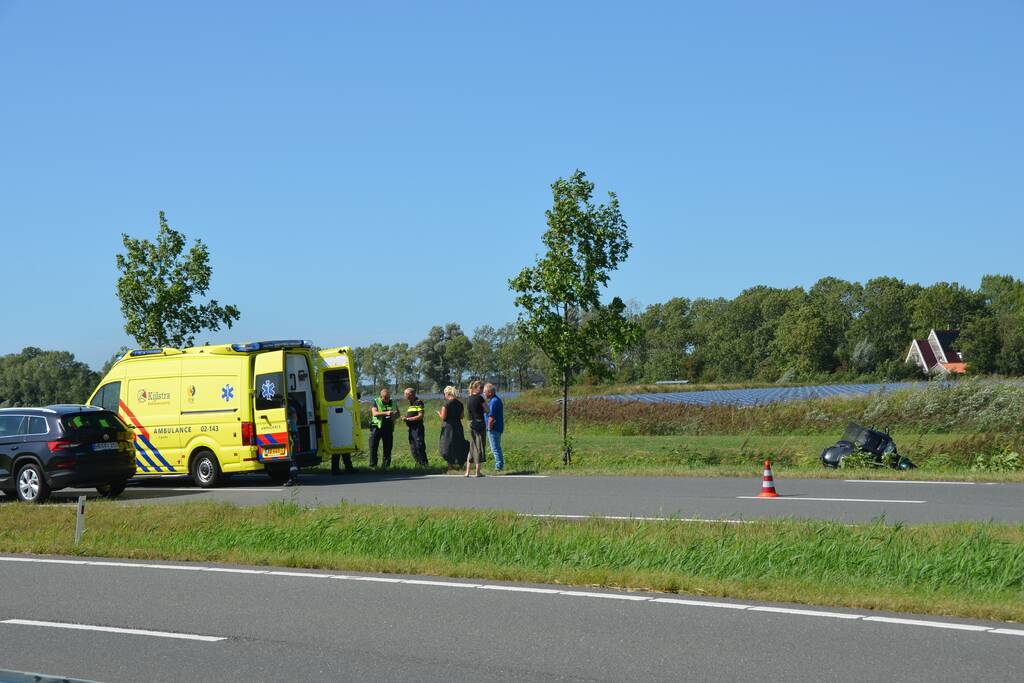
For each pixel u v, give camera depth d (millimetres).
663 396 64812
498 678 6473
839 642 7227
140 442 21500
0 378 107250
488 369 151250
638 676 6461
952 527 11922
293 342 21734
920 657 6789
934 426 32188
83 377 107438
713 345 153125
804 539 11031
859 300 159625
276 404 20781
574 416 42688
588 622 8016
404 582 9945
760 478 19938
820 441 31000
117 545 12594
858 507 15047
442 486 19547
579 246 25906
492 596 9148
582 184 25922
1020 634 7406
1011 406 32062
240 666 6863
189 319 31172
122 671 6785
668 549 10898
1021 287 135250
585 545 11312
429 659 6961
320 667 6805
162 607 8891
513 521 13062
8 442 18547
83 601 9227
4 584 10211
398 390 153375
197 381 21250
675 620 8031
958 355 123750
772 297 155875
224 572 10719
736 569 10055
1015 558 9633
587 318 26859
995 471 21406
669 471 20891
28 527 14492
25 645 7527
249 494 19453
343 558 11203
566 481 20031
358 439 23062
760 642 7266
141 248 30906
